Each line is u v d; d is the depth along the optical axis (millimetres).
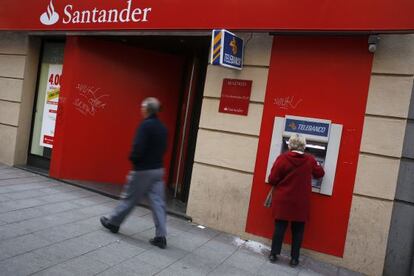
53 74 8641
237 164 5984
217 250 5312
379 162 5086
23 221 5324
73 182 7758
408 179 4969
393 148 5020
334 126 5324
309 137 5461
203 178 6234
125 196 5199
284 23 5344
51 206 6172
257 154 5852
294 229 5133
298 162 5035
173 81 8562
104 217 5422
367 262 5113
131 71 8320
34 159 8812
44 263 4191
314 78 5492
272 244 5184
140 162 5004
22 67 8672
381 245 5051
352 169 5219
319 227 5375
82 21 7336
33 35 8602
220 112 6133
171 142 8547
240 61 5887
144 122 4965
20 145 8773
